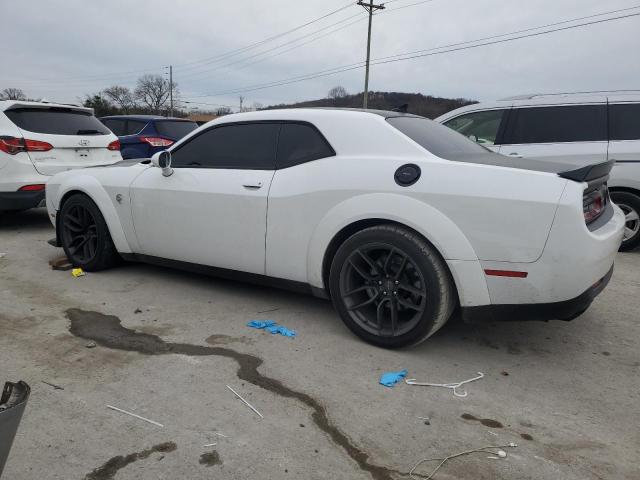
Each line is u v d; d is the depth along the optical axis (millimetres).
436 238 2951
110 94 65625
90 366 3016
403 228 3098
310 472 2154
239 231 3789
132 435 2377
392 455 2270
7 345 3277
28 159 6406
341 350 3279
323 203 3363
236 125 3965
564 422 2545
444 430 2453
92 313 3836
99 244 4711
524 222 2777
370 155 3299
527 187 2793
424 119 4012
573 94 6137
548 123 6129
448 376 2979
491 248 2861
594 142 5918
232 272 3975
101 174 4656
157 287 4449
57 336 3420
